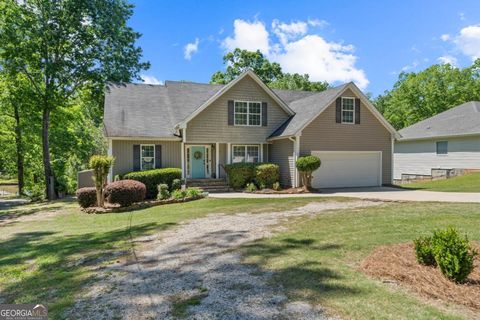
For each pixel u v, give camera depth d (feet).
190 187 56.34
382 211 32.27
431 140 82.69
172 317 12.10
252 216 32.22
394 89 152.66
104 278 16.71
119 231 28.81
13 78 65.98
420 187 60.39
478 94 125.08
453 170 73.36
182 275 16.53
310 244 21.03
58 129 84.64
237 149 64.54
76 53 66.95
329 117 58.90
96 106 86.38
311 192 53.42
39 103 66.85
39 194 73.87
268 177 58.65
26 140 83.61
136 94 68.08
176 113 63.05
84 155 91.50
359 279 14.92
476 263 16.42
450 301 12.54
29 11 62.80
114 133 55.36
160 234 26.27
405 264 16.30
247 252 19.83
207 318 11.89
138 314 12.48
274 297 13.34
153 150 59.88
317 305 12.48
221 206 39.93
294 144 57.41
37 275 18.22
